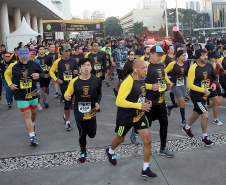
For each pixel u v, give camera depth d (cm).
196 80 470
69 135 538
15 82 471
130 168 387
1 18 2652
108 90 1020
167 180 351
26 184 353
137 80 349
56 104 817
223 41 2130
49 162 417
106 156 431
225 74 658
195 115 485
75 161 417
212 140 484
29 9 3356
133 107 340
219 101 596
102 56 773
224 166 384
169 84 430
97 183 350
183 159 411
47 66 811
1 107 805
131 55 736
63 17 5172
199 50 466
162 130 423
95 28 2883
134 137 460
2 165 412
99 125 596
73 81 389
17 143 504
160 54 416
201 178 353
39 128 590
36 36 1869
